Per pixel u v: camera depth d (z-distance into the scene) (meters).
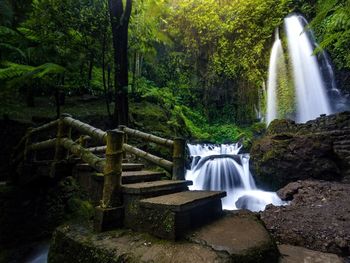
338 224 4.65
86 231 2.94
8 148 7.10
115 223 2.94
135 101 12.36
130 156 7.73
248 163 10.06
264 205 7.20
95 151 5.20
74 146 3.92
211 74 17.94
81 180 4.16
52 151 7.35
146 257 2.19
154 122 10.88
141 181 3.70
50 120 8.20
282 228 4.86
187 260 2.08
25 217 5.61
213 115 17.89
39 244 5.47
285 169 8.36
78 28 7.71
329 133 8.54
